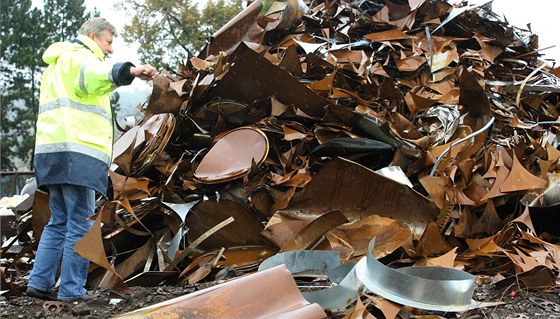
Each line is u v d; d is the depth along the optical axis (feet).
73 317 11.46
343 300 10.77
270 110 16.56
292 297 9.30
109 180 15.46
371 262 10.67
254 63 15.92
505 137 18.29
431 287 10.34
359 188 14.55
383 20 21.13
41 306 12.23
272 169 15.76
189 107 16.79
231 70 16.21
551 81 21.66
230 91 16.63
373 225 13.89
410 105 17.63
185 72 18.43
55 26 115.44
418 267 11.19
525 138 18.01
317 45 18.94
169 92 16.51
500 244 14.30
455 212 14.76
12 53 108.88
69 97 12.14
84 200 12.44
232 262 14.07
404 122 16.57
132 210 13.78
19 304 12.38
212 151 15.76
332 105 16.02
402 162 15.76
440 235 13.87
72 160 11.98
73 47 12.36
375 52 19.79
